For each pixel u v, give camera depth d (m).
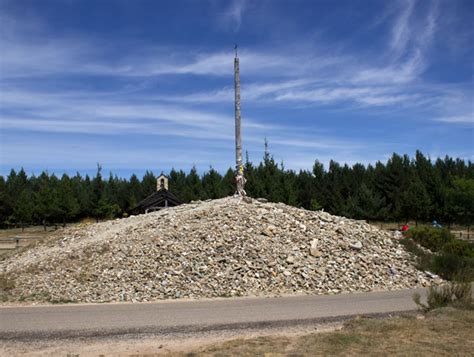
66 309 11.92
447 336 8.43
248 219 19.70
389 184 67.62
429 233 23.08
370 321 9.79
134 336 9.22
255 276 15.28
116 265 16.08
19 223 66.00
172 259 16.12
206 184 68.50
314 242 18.19
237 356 7.52
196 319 10.58
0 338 9.09
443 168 80.69
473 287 15.24
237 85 24.22
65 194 61.06
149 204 42.78
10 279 16.38
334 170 78.19
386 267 17.78
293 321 10.45
